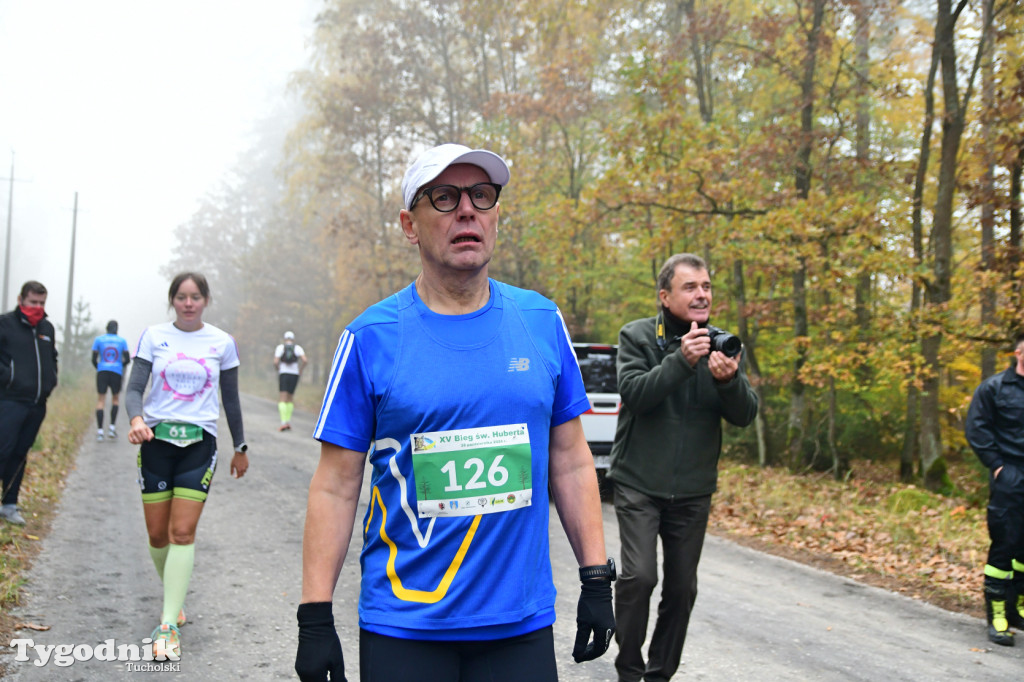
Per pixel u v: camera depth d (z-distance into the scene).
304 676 1.74
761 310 13.46
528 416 1.87
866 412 14.35
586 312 18.36
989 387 4.75
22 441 6.26
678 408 3.34
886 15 12.58
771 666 4.08
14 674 3.51
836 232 11.13
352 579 5.50
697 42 13.83
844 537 7.18
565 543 6.85
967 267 12.65
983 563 6.31
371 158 25.59
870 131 15.27
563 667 3.99
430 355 1.84
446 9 21.52
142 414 4.02
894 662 4.20
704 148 12.23
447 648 1.80
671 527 3.40
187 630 4.29
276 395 31.44
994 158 10.88
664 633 3.41
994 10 10.95
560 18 17.55
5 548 5.41
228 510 7.52
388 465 1.84
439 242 1.87
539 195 17.78
